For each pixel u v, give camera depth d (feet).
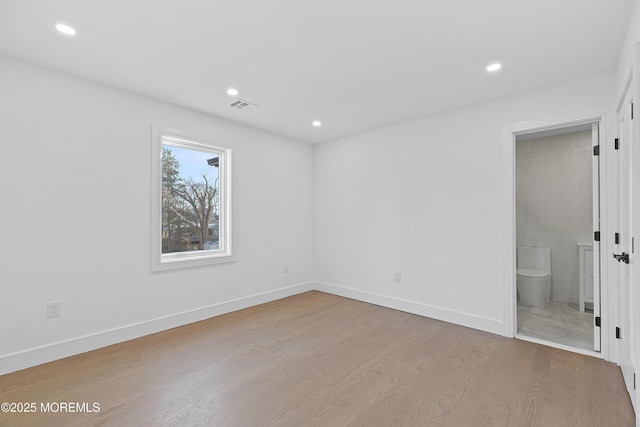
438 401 5.90
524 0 5.17
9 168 7.06
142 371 7.04
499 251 9.26
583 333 9.33
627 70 5.92
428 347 8.34
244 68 7.66
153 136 9.52
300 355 7.88
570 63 7.23
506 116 9.17
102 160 8.50
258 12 5.56
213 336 9.15
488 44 6.52
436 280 10.72
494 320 9.34
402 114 10.81
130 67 7.61
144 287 9.30
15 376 6.81
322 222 14.78
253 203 12.48
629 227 5.83
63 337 7.78
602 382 6.50
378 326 9.98
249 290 12.28
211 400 5.93
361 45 6.61
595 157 7.90
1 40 6.39
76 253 8.04
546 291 12.41
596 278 7.89
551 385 6.41
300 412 5.58
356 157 13.35
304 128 12.60
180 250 10.67
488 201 9.51
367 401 5.90
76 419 5.35
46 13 5.54
